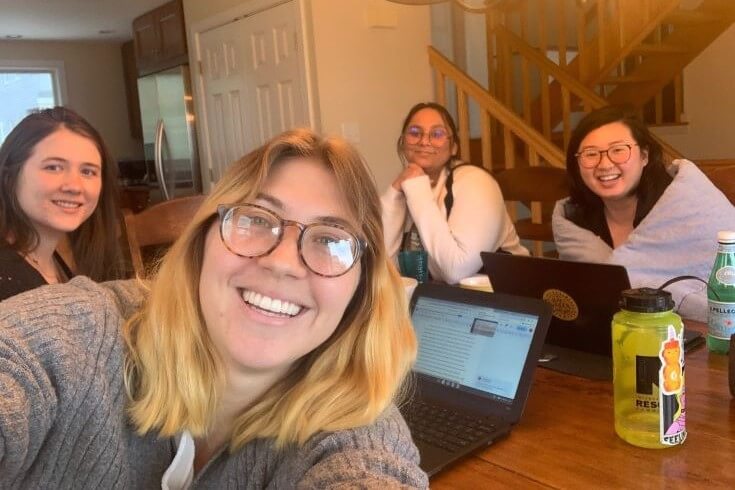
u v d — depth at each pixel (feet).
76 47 22.80
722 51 15.29
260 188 2.71
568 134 13.76
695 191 5.92
